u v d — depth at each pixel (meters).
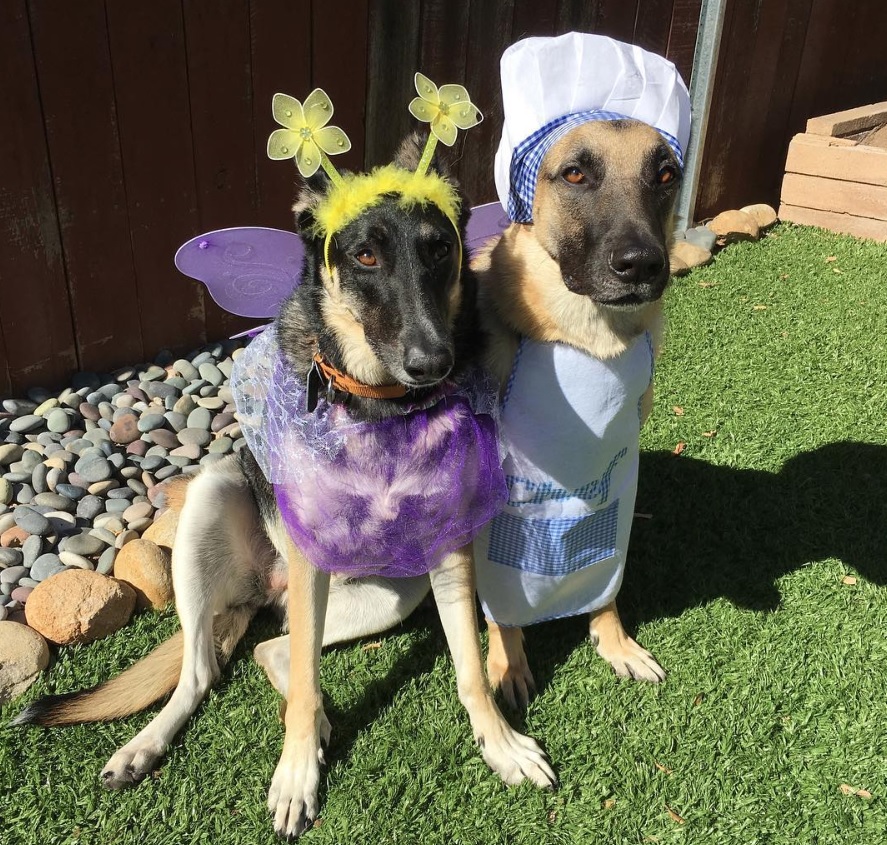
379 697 0.93
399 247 0.73
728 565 1.11
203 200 1.48
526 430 0.82
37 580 1.06
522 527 0.86
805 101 2.46
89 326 1.44
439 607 0.88
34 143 1.27
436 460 0.78
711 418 1.42
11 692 0.92
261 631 1.03
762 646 0.98
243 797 0.83
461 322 0.81
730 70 2.15
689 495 1.23
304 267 0.83
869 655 0.97
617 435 0.84
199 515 0.91
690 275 1.99
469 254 0.88
